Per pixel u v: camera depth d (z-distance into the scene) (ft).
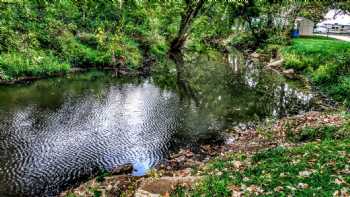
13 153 49.06
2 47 75.15
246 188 30.60
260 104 77.61
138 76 110.73
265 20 184.03
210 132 58.75
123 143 53.47
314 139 47.75
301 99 81.25
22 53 89.40
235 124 63.16
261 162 37.45
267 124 62.08
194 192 31.40
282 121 62.34
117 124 62.13
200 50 195.62
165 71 122.72
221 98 83.46
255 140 52.65
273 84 100.63
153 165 46.01
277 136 52.75
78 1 128.36
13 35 73.77
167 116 67.51
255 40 191.52
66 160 47.37
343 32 198.18
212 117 67.31
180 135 57.16
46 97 79.82
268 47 165.17
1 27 69.21
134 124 62.28
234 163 39.01
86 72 111.86
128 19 157.48
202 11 171.01
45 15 112.88
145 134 57.41
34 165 45.73
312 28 180.75
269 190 29.66
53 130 58.39
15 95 80.74
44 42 112.16
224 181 32.53
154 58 144.87
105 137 55.77
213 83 102.58
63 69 107.86
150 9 157.58
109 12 147.95
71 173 43.86
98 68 118.32
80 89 89.10
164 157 48.62
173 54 168.45
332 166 32.86
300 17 179.32
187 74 117.80
